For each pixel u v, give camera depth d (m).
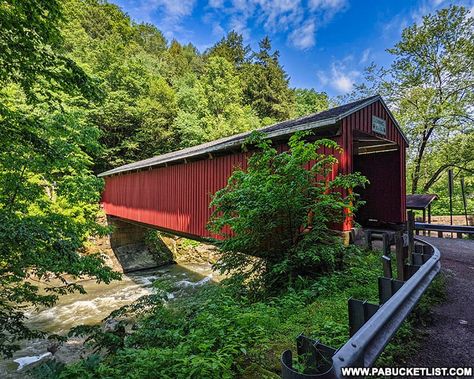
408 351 2.21
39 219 5.24
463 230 7.03
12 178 5.21
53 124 6.31
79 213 10.65
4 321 4.96
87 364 2.19
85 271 5.55
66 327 8.03
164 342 2.85
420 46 13.27
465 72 12.61
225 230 7.07
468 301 3.28
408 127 13.50
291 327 2.76
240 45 39.00
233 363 2.17
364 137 6.57
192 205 8.80
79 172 7.14
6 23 3.94
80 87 4.75
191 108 23.89
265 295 4.79
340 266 4.78
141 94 22.22
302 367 1.26
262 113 30.56
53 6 4.16
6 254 4.33
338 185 4.82
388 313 1.54
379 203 7.79
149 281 12.30
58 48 4.77
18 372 5.91
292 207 4.71
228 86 23.66
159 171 10.84
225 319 2.88
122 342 3.74
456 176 15.30
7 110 4.46
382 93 14.61
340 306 3.13
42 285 10.83
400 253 3.36
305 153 4.61
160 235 16.20
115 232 14.92
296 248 4.79
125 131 20.95
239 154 7.02
